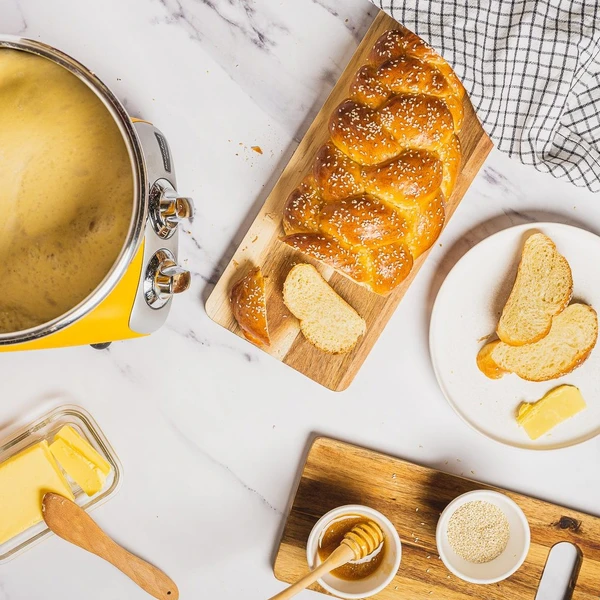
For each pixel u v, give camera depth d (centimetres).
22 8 105
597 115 100
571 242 104
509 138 101
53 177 87
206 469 109
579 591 107
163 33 105
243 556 110
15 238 87
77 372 109
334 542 105
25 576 110
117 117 85
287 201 100
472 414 107
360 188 96
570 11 96
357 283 101
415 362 108
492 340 106
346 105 97
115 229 86
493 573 104
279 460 109
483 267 105
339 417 108
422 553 107
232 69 105
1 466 105
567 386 106
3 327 87
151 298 92
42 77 87
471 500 104
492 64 98
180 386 109
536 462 108
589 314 104
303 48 105
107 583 111
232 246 107
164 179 92
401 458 108
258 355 108
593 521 106
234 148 106
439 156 97
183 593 110
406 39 98
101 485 106
